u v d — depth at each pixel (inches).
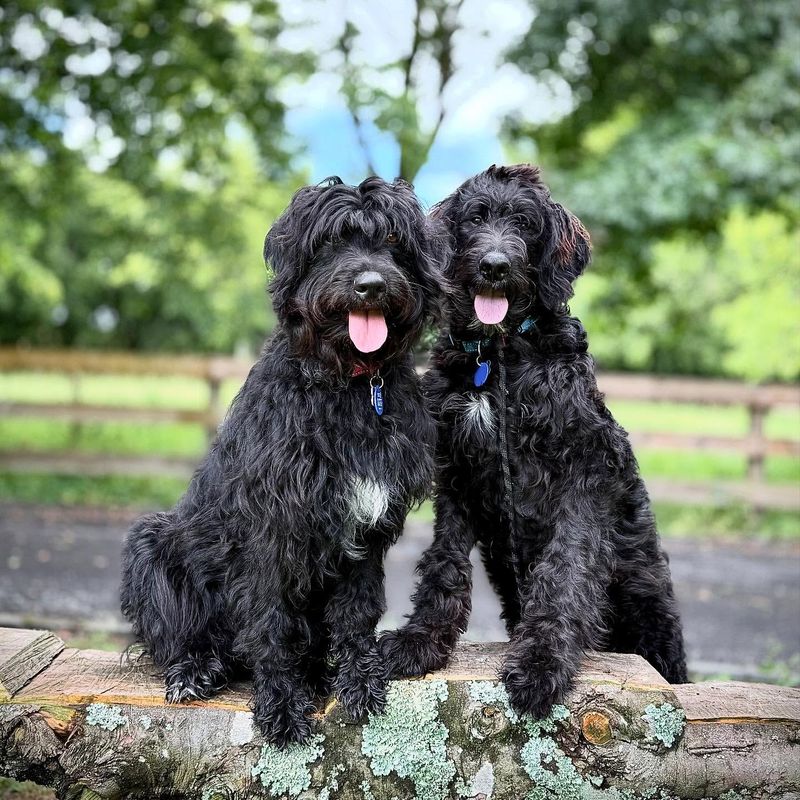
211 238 204.8
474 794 43.6
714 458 206.1
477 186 54.3
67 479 170.2
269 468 43.3
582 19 160.2
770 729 43.7
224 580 47.2
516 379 50.3
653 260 177.0
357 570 45.8
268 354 46.8
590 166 167.6
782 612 103.5
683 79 174.4
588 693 43.8
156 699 44.4
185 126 164.2
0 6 147.8
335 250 46.6
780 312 152.6
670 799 43.3
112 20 151.2
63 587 102.9
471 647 50.0
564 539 48.6
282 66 132.2
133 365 166.7
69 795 43.5
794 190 160.7
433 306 48.1
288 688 44.0
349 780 43.6
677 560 129.3
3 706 43.3
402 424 45.8
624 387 154.3
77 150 176.9
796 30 163.3
